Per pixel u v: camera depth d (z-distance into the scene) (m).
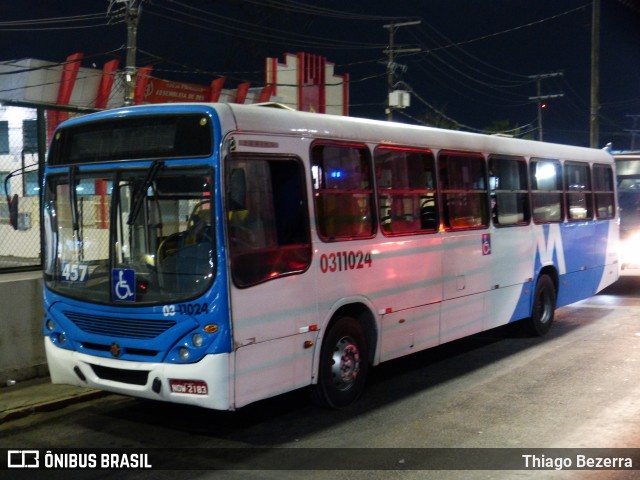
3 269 8.86
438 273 8.66
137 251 6.25
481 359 9.72
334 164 7.16
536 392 7.92
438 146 8.75
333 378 7.22
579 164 12.44
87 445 6.39
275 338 6.34
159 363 6.04
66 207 6.81
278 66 31.30
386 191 7.85
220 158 5.91
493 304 9.84
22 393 7.87
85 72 25.84
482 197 9.62
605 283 13.39
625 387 8.06
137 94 26.16
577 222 12.23
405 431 6.63
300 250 6.65
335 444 6.30
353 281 7.30
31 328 8.48
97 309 6.41
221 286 5.83
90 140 6.70
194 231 5.97
